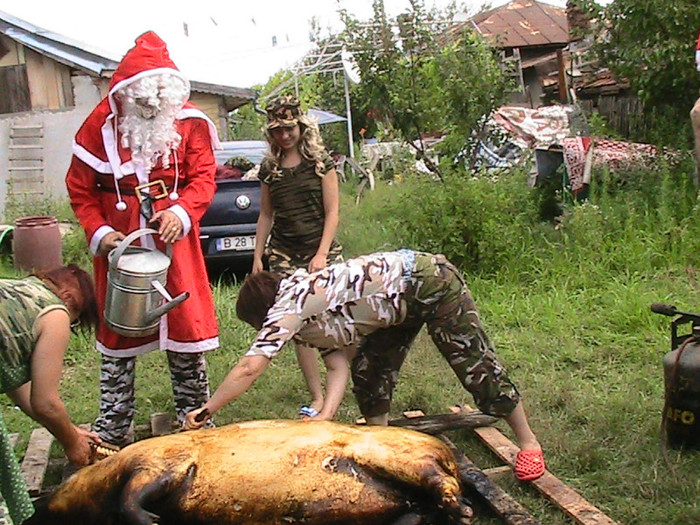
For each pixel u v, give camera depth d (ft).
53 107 54.19
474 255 26.76
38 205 47.75
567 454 14.05
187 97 14.33
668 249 26.55
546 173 35.53
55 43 52.95
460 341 12.56
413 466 9.66
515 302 23.40
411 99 34.94
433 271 12.29
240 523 9.55
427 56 35.63
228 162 33.04
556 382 17.39
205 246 28.04
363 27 35.37
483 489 12.16
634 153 33.71
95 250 13.87
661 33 33.68
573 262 26.22
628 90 46.80
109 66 53.42
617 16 34.73
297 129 15.49
